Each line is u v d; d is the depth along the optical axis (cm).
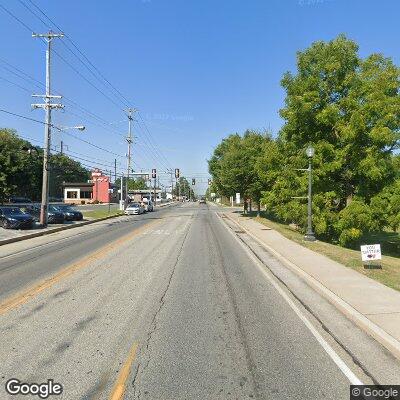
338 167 2375
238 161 4325
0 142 5534
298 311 866
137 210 5359
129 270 1333
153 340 680
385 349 652
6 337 694
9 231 2717
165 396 494
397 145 2391
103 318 802
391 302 903
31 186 7838
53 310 860
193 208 7788
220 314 838
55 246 2044
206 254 1730
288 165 2839
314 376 551
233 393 502
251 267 1422
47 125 3080
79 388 512
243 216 4647
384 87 2383
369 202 2458
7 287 1091
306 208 2491
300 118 2531
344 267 1365
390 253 2520
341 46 2497
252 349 645
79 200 10106
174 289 1062
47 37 3045
